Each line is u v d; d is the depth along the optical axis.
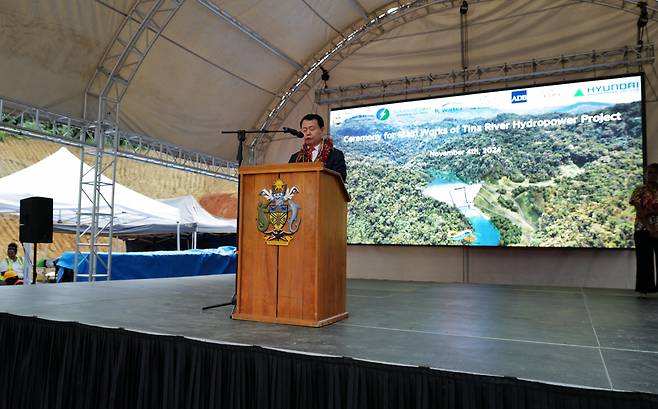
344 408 2.01
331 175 3.01
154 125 8.39
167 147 8.75
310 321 2.82
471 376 1.80
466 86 8.23
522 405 1.71
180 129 8.79
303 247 2.87
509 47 8.01
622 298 5.21
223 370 2.30
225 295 4.71
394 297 5.08
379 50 8.92
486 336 2.65
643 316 3.68
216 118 9.18
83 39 6.93
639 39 7.21
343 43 9.02
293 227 2.90
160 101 8.21
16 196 8.70
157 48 7.50
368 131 8.64
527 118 7.55
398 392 1.91
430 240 8.03
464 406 1.79
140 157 8.23
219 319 3.05
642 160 6.91
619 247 6.94
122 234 12.39
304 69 9.44
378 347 2.29
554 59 7.65
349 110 8.84
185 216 12.73
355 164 8.68
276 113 9.67
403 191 8.29
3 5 5.94
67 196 9.33
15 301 3.92
